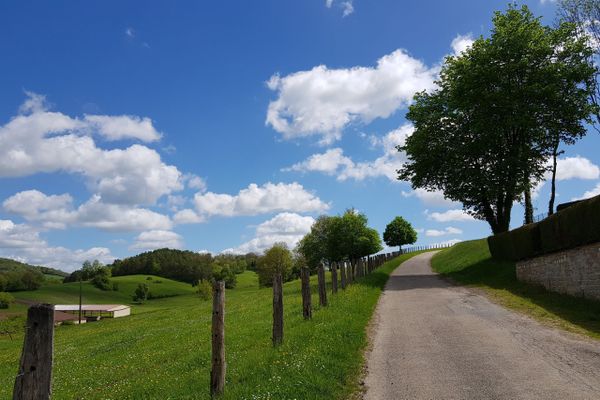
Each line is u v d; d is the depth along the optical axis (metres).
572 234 18.14
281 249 103.94
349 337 12.37
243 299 44.84
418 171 41.34
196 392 8.66
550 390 7.84
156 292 129.25
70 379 14.38
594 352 10.22
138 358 16.50
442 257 57.44
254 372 9.31
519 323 14.20
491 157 38.00
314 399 7.56
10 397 12.80
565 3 41.47
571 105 34.50
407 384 8.64
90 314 94.31
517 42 34.62
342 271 25.70
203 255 162.00
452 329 13.77
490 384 8.35
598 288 16.38
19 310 96.06
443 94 41.09
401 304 20.34
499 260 32.16
